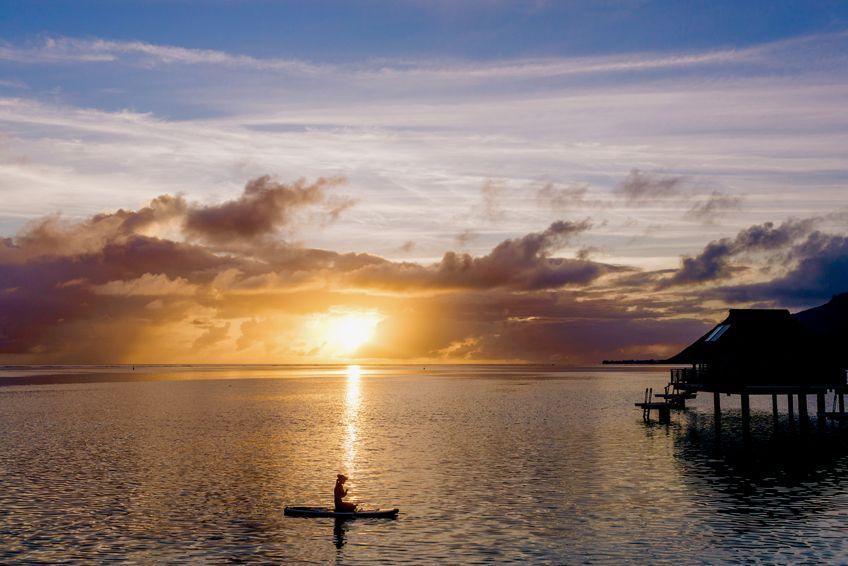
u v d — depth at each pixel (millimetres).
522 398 123375
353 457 52438
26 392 137750
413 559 28453
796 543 30188
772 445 59688
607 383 196125
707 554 28812
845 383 66375
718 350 66688
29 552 29156
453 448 57094
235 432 68750
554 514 35031
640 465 48844
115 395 128500
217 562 28141
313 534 31875
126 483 42594
